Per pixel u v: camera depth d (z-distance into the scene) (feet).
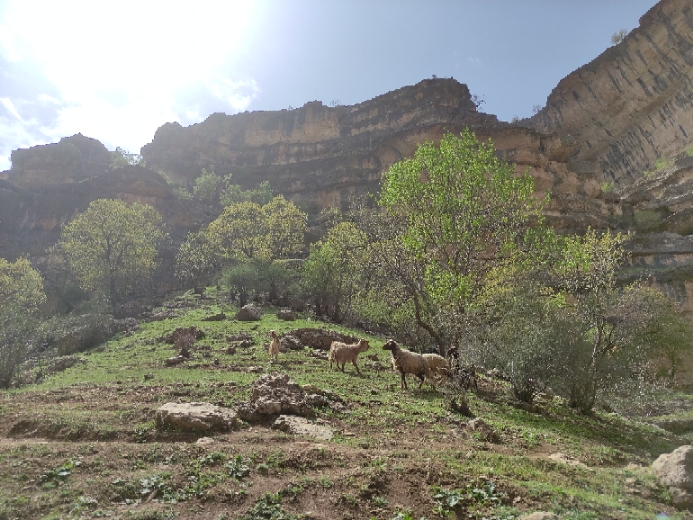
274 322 99.40
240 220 169.17
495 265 67.21
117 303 141.69
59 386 46.62
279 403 32.81
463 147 71.26
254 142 341.00
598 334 55.88
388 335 114.42
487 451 30.01
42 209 227.40
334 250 122.52
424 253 66.28
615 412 61.36
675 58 265.54
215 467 22.94
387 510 20.01
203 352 66.80
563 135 329.11
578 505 21.11
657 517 21.49
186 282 185.37
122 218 152.25
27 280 128.67
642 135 284.82
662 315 94.02
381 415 36.17
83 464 22.67
